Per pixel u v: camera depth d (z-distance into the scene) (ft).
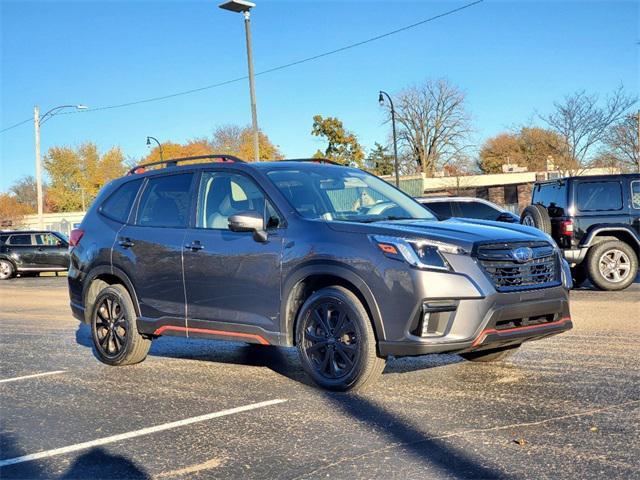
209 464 12.92
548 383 17.97
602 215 39.60
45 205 263.49
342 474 12.06
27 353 26.08
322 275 17.90
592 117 125.80
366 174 22.48
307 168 21.20
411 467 12.26
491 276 16.80
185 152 250.57
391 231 17.16
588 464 12.04
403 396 17.16
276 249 18.72
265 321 19.02
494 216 51.16
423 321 16.37
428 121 223.71
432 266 16.46
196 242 20.48
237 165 20.74
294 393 18.03
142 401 17.90
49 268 83.30
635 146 115.75
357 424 14.97
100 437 14.96
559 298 17.88
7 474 12.91
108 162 256.32
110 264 22.66
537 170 193.36
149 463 13.15
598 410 15.31
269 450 13.55
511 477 11.60
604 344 23.26
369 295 16.92
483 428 14.29
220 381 19.86
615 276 39.50
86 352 25.88
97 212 24.14
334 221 18.35
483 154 269.23
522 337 17.34
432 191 184.24
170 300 21.08
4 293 58.29
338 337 17.63
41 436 15.25
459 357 21.63
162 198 22.29
